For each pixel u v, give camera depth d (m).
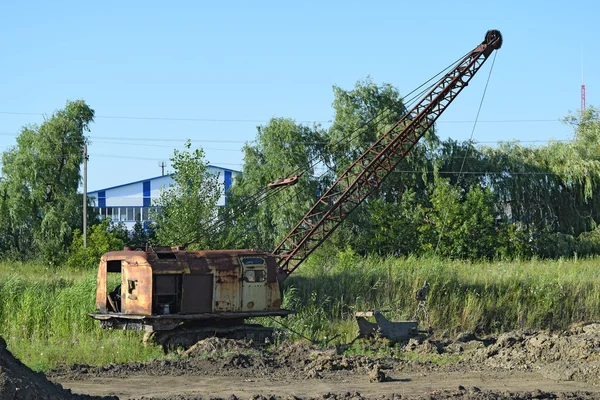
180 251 22.81
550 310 30.95
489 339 22.28
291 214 54.00
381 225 53.69
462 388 14.27
